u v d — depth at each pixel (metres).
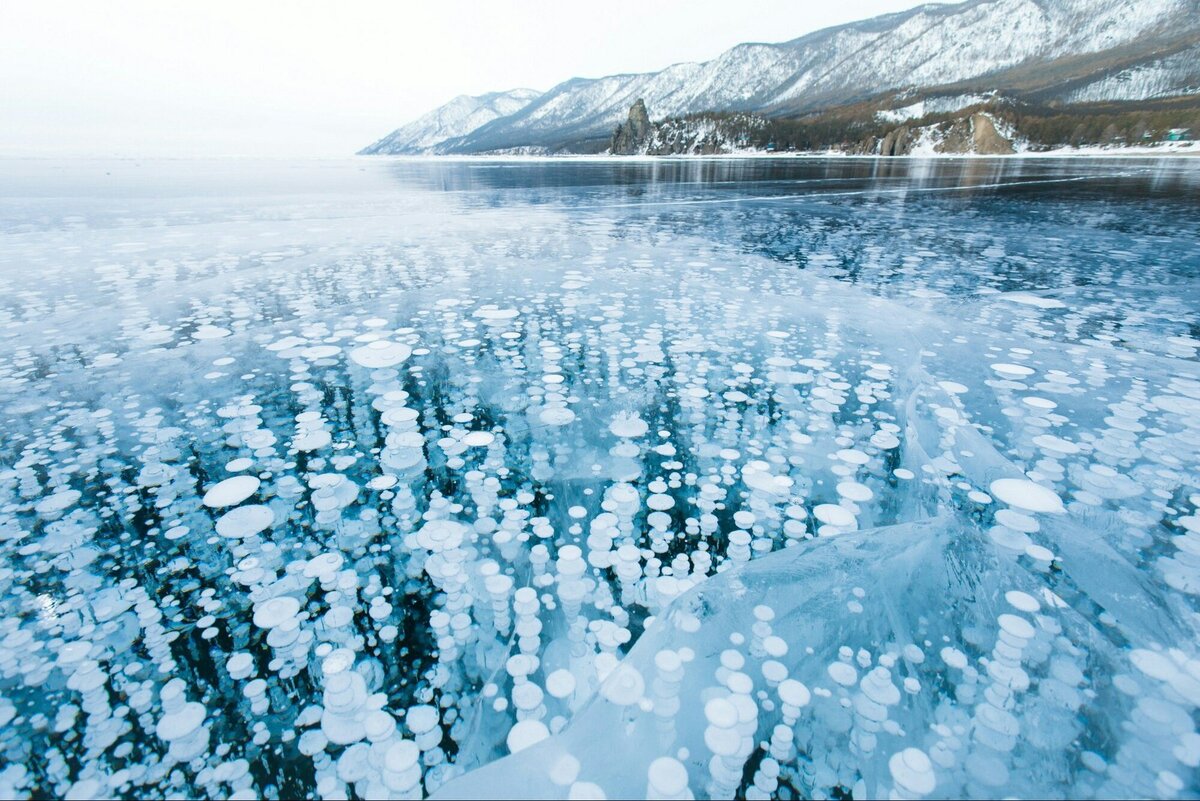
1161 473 1.41
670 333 2.51
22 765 0.75
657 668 0.87
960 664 0.89
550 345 2.38
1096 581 1.06
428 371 2.12
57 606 1.03
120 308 2.85
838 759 0.74
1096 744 0.77
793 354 2.26
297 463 1.51
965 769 0.73
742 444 1.62
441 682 0.87
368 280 3.43
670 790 0.68
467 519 1.29
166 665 0.91
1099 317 2.60
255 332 2.52
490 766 0.72
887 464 1.50
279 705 0.83
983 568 1.10
